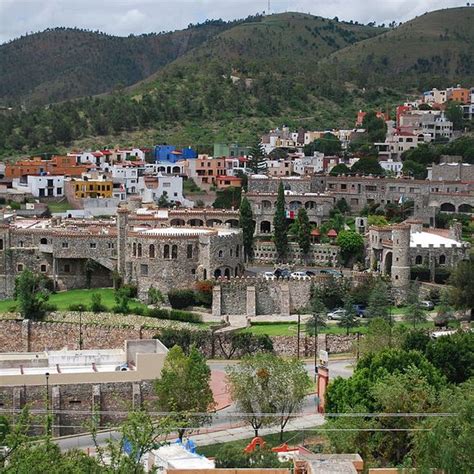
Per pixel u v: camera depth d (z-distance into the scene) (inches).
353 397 6122.1
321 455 4847.4
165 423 5049.2
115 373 7214.6
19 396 7007.9
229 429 6791.3
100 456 4830.2
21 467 4574.3
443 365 6978.4
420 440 4879.4
